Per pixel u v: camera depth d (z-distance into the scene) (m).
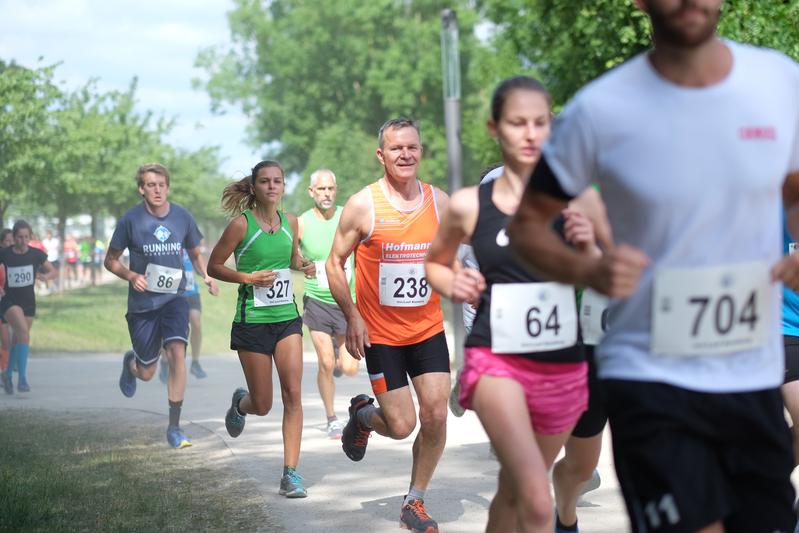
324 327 16.30
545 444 6.90
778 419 4.98
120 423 17.25
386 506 11.02
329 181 16.72
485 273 6.80
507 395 6.56
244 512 10.57
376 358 10.22
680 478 4.80
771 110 4.75
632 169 4.74
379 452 14.32
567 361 6.73
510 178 6.79
